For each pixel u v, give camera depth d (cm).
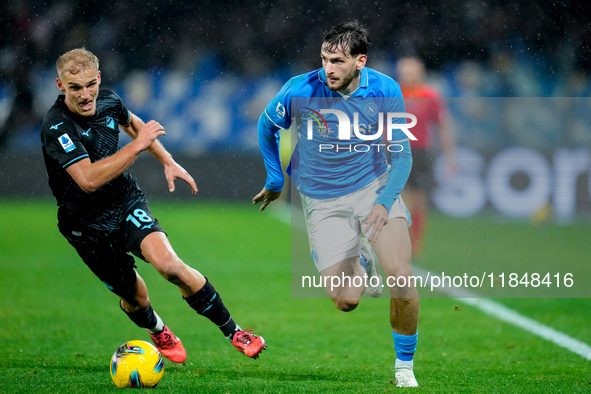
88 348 1797
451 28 5466
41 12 5503
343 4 5666
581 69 5372
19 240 3725
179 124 5575
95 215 1426
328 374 1560
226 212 4994
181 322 2158
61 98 1412
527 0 5422
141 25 5653
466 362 1705
